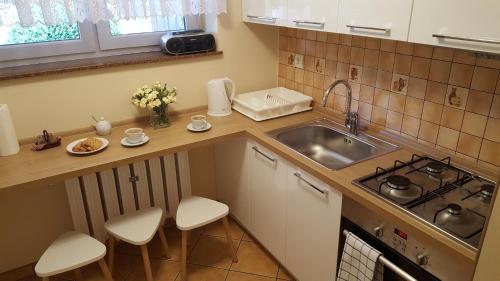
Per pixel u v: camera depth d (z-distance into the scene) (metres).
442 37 1.20
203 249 2.38
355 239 1.42
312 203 1.70
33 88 1.85
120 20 1.99
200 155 2.58
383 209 1.31
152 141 1.93
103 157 1.75
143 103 2.02
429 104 1.68
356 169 1.60
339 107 2.20
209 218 2.01
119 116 2.15
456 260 1.13
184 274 2.04
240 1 2.32
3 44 1.89
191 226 1.95
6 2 1.65
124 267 2.23
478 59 1.46
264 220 2.17
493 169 1.50
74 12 1.79
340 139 2.05
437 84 1.63
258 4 2.15
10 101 1.81
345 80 1.99
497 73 1.41
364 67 1.96
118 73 2.06
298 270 1.96
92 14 1.82
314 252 1.78
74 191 2.01
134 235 1.87
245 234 2.52
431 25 1.24
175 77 2.26
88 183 2.03
